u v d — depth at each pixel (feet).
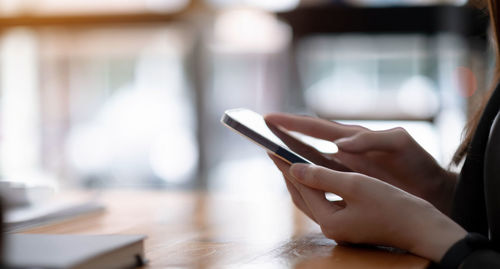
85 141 19.52
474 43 11.75
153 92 19.11
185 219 3.36
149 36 18.78
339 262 1.97
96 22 18.17
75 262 1.45
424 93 14.64
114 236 1.90
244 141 18.92
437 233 1.99
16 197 3.27
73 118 19.57
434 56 14.17
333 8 12.51
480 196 2.47
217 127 19.03
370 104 15.34
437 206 2.81
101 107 19.43
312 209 2.27
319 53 15.53
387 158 2.80
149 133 19.22
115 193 5.17
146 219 3.33
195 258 2.06
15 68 19.45
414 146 2.76
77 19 18.17
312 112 15.74
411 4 11.96
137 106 19.24
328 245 2.36
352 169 2.85
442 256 1.95
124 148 19.34
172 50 18.83
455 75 13.48
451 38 13.21
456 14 11.71
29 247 1.66
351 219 2.13
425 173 2.79
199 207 4.04
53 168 19.39
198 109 18.84
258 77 18.33
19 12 18.33
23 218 2.89
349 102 15.60
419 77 14.80
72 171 19.40
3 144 19.48
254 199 4.69
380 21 12.26
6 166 19.11
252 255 2.13
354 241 2.20
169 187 19.07
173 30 18.52
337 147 2.85
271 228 2.96
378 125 14.71
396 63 15.11
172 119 19.10
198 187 18.89
